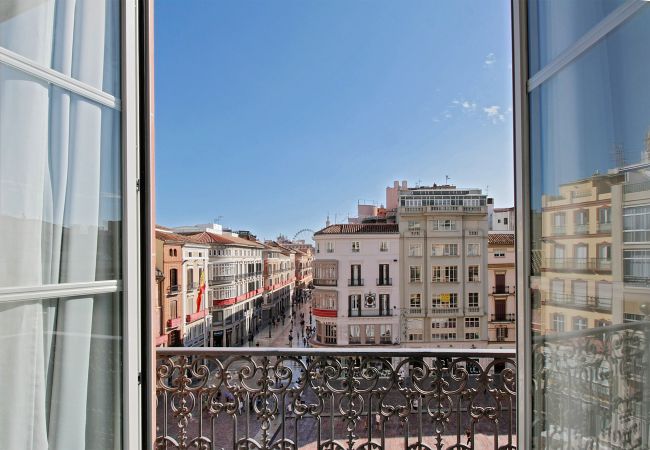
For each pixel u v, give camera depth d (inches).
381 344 1029.8
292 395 88.2
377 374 87.7
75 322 48.9
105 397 51.9
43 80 45.9
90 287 49.8
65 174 48.1
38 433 44.5
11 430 41.9
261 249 1807.3
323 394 88.0
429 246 1058.7
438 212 1060.5
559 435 49.6
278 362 89.0
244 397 88.6
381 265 1053.2
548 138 52.1
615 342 41.2
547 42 52.1
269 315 1937.7
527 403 53.9
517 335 56.3
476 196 1104.2
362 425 134.0
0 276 41.1
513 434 118.0
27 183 43.8
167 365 90.0
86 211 50.3
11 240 42.2
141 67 59.1
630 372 39.4
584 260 45.8
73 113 49.4
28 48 44.3
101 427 51.2
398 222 1080.8
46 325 45.9
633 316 39.0
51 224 46.3
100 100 52.3
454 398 132.0
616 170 41.1
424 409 88.6
